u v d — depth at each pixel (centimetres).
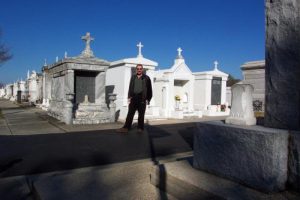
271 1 389
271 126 382
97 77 1381
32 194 430
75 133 973
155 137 903
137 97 1001
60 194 392
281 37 376
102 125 1198
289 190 343
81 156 644
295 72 361
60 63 1370
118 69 1638
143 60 1612
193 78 1983
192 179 380
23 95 3988
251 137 352
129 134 962
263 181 337
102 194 394
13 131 1016
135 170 504
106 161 602
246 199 317
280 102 375
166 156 645
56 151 692
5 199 411
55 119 1388
